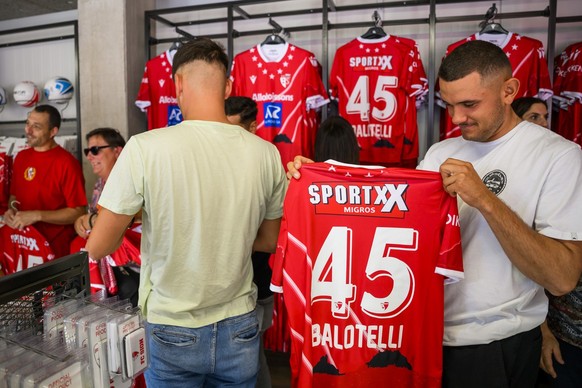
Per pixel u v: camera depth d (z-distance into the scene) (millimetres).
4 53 4574
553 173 1146
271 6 3598
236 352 1271
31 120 2752
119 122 3547
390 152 3027
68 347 829
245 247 1262
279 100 3070
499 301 1229
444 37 3254
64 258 997
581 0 3041
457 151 1344
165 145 1124
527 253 1064
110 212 1142
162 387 1237
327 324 1312
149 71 3436
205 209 1164
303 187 1286
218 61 1240
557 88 2971
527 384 1289
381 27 3143
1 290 832
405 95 3002
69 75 4359
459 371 1276
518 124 1241
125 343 862
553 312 1657
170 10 3443
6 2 4062
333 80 3072
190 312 1205
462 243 1283
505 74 1130
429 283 1240
